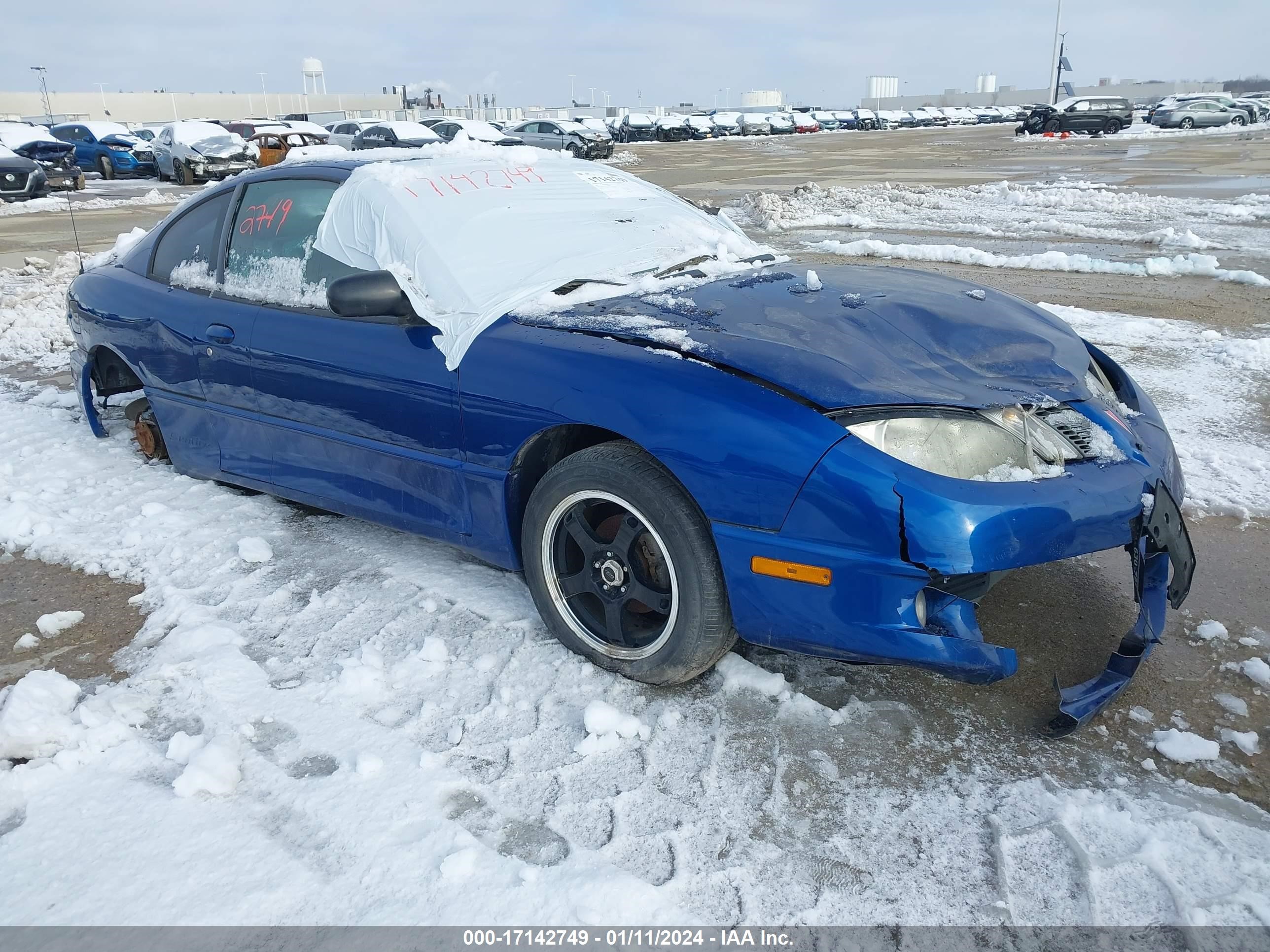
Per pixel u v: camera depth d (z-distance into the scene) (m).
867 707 2.43
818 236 11.15
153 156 24.67
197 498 3.91
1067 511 2.15
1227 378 5.14
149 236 4.12
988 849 1.95
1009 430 2.21
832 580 2.13
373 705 2.48
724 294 2.78
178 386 3.71
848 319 2.60
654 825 2.04
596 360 2.46
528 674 2.60
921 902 1.83
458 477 2.77
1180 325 6.30
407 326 2.83
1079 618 2.83
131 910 1.84
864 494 2.08
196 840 2.01
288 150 23.47
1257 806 2.05
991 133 45.91
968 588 2.20
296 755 2.28
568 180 3.61
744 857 1.95
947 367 2.44
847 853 1.95
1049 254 8.66
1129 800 2.07
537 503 2.58
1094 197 13.80
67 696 2.50
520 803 2.11
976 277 8.22
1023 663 2.60
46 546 3.49
